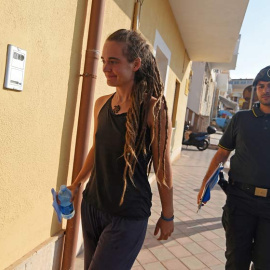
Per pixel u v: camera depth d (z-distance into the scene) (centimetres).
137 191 143
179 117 909
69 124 227
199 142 1351
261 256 200
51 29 188
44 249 207
